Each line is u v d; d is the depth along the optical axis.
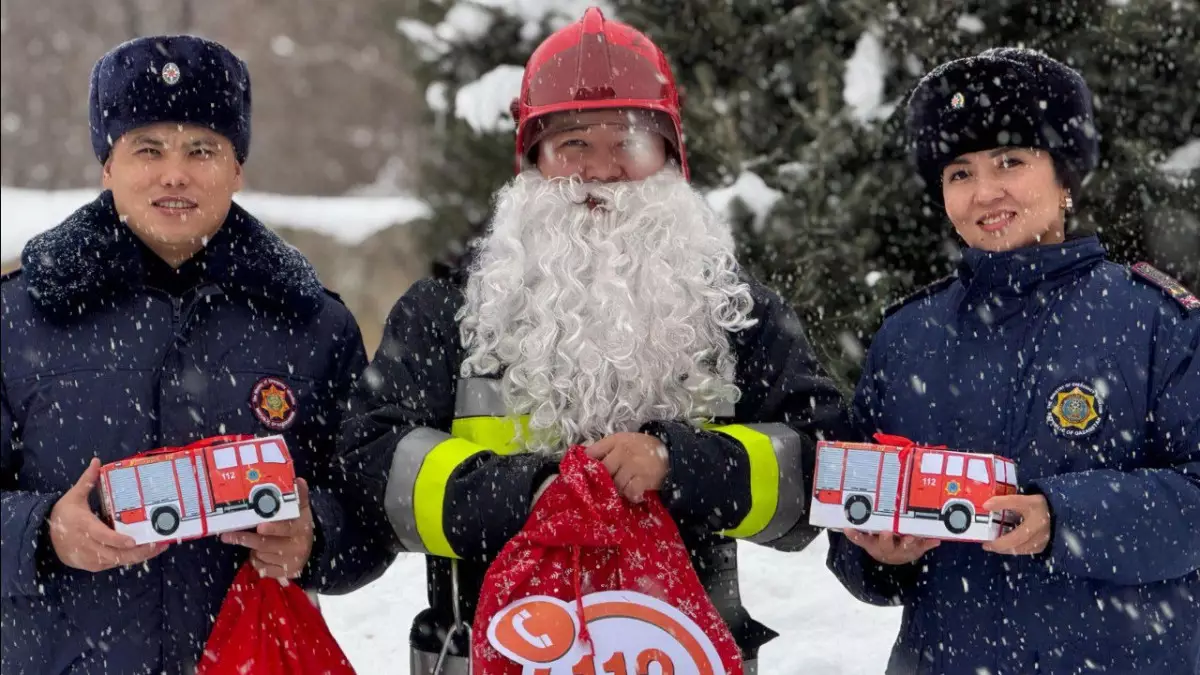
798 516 3.06
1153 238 5.66
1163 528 2.80
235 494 2.83
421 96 7.61
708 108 6.06
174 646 3.03
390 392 3.09
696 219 3.25
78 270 3.06
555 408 3.04
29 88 15.25
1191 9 5.59
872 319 5.77
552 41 3.30
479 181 6.94
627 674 2.78
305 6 16.03
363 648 4.91
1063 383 2.98
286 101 15.86
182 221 3.12
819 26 6.06
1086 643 2.92
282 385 3.20
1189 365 2.91
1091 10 5.71
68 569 3.00
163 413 3.07
